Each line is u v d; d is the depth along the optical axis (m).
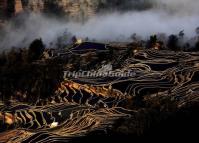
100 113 159.25
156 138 126.62
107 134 137.62
